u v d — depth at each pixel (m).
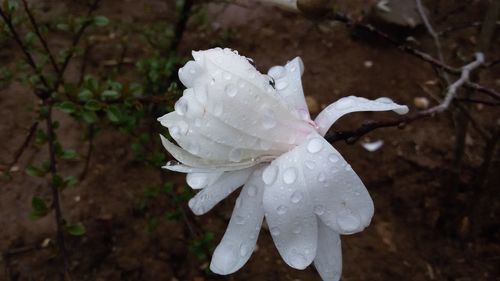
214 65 0.13
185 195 0.25
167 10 0.43
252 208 0.14
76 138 0.33
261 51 0.41
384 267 0.28
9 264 0.27
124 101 0.22
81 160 0.32
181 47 0.40
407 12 0.40
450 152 0.33
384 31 0.40
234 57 0.13
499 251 0.28
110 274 0.27
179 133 0.13
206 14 0.36
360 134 0.16
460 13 0.41
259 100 0.13
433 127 0.35
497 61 0.21
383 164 0.33
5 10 0.22
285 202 0.13
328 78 0.39
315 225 0.13
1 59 0.36
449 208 0.29
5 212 0.29
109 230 0.29
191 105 0.13
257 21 0.43
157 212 0.30
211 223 0.30
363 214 0.13
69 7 0.40
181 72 0.13
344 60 0.40
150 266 0.28
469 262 0.28
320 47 0.41
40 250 0.28
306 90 0.38
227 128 0.13
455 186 0.28
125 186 0.31
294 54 0.41
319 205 0.13
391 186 0.32
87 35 0.40
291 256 0.13
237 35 0.42
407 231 0.29
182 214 0.25
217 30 0.42
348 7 0.44
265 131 0.13
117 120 0.22
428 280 0.27
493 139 0.25
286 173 0.13
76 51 0.25
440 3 0.40
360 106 0.14
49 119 0.23
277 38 0.42
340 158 0.13
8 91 0.35
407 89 0.38
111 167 0.32
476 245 0.28
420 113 0.16
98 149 0.33
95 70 0.37
